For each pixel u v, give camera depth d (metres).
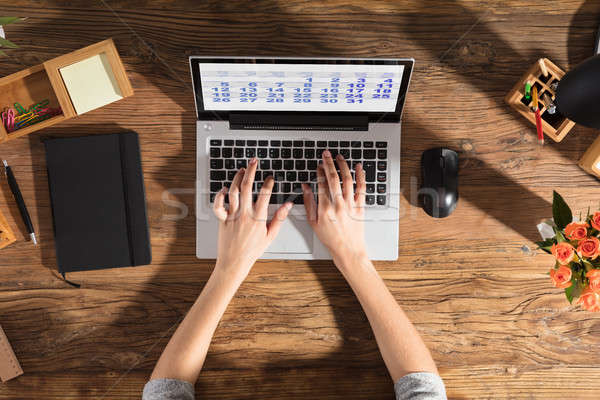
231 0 0.86
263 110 0.83
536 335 0.89
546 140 0.88
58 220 0.85
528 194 0.89
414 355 0.79
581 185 0.88
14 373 0.86
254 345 0.89
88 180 0.85
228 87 0.80
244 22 0.87
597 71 0.66
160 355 0.88
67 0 0.85
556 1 0.86
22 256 0.87
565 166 0.88
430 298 0.89
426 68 0.88
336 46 0.87
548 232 0.79
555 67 0.82
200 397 0.88
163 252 0.88
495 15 0.87
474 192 0.89
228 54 0.87
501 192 0.89
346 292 0.89
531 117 0.84
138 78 0.87
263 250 0.85
